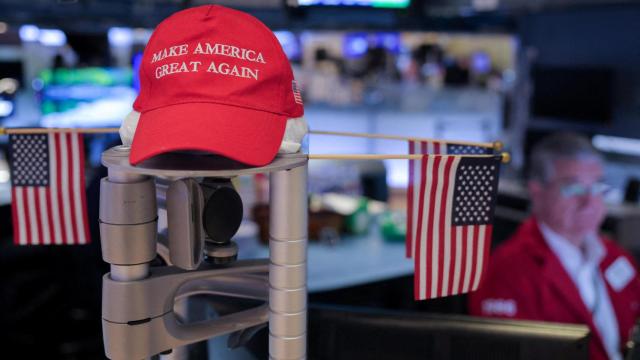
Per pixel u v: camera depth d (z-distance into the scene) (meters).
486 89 8.16
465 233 0.92
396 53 8.80
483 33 4.82
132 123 0.73
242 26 0.71
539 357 0.97
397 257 3.03
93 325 3.37
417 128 7.95
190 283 0.87
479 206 0.92
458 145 0.98
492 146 0.94
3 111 5.41
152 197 0.75
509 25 5.06
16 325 3.38
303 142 0.77
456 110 8.05
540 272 2.07
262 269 0.84
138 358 0.76
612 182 4.90
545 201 2.22
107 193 0.73
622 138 5.15
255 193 3.42
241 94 0.69
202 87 0.68
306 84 8.12
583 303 2.07
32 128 1.02
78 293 3.15
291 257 0.72
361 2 3.03
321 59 8.56
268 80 0.70
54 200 1.09
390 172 7.93
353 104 7.85
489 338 0.98
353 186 4.04
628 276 2.25
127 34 5.75
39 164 1.08
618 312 2.22
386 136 0.97
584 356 0.97
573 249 2.19
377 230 3.47
